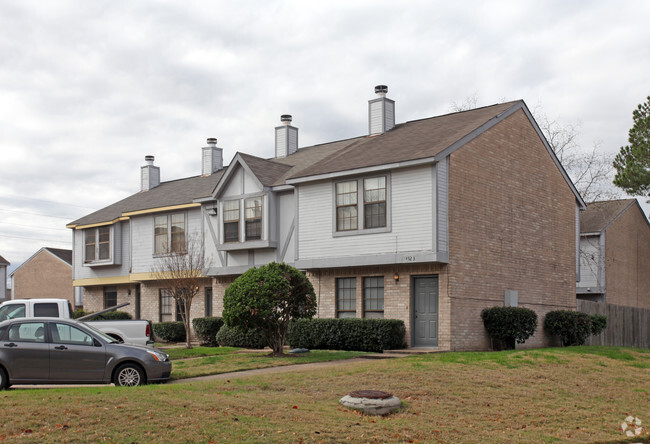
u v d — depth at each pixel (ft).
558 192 89.04
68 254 167.22
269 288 60.75
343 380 45.34
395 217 70.38
